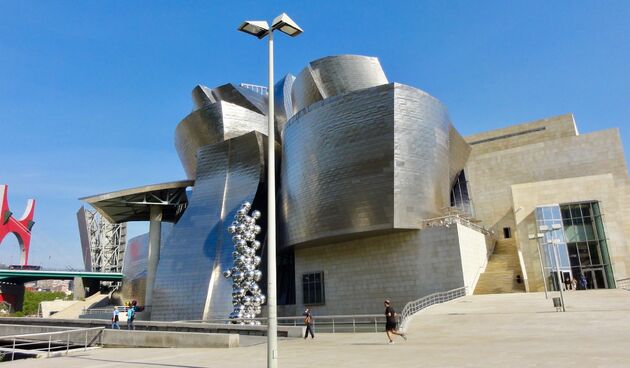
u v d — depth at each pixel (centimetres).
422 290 3125
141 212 5409
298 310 3828
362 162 3262
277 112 5203
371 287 3369
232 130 4522
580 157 4684
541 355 1008
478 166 5175
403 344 1402
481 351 1127
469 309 2202
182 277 3909
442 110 3553
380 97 3262
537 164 4875
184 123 4847
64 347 2277
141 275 6188
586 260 3725
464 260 3105
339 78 4309
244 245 2520
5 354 2025
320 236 3422
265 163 4256
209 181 4334
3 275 7425
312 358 1159
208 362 1187
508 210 4909
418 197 3238
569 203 3878
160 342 1856
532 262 3825
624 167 4466
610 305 2066
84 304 7025
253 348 1552
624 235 3694
